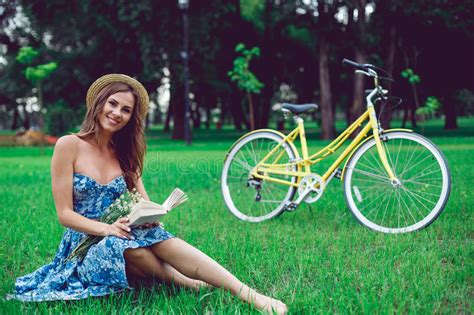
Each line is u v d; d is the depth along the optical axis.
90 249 2.64
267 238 4.12
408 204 5.16
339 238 3.94
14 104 40.56
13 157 15.59
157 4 22.06
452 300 2.56
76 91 27.53
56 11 24.66
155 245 2.67
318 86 32.81
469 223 4.33
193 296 2.60
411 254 3.43
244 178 5.19
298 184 4.77
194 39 22.94
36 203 5.80
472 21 22.61
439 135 25.81
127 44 25.39
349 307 2.46
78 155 2.78
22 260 3.59
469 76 28.56
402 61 26.16
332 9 22.12
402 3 21.14
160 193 6.64
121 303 2.60
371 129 4.66
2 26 27.50
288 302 2.60
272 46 29.02
